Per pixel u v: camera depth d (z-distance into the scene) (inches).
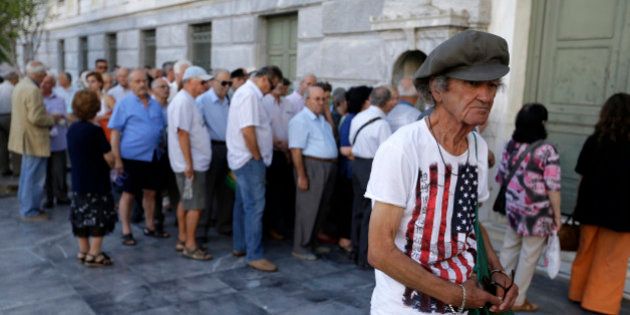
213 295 158.4
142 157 203.6
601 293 147.0
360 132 178.5
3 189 292.4
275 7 310.5
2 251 193.5
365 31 251.8
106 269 177.6
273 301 155.2
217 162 208.8
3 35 495.2
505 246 150.5
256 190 178.9
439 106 62.9
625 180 137.4
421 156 61.7
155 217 218.1
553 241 139.9
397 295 63.1
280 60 325.1
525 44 201.6
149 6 442.3
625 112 138.4
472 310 64.2
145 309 146.7
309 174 189.8
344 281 173.2
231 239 217.8
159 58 442.6
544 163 138.1
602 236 146.7
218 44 367.6
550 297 160.9
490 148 206.5
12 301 149.6
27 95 223.6
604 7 181.3
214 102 208.1
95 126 172.9
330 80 277.1
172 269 179.5
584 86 189.2
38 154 230.5
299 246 196.1
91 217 176.4
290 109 225.8
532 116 140.0
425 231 62.3
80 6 597.3
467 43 57.2
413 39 218.1
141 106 204.4
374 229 61.2
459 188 63.7
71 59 644.1
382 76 240.8
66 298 152.6
